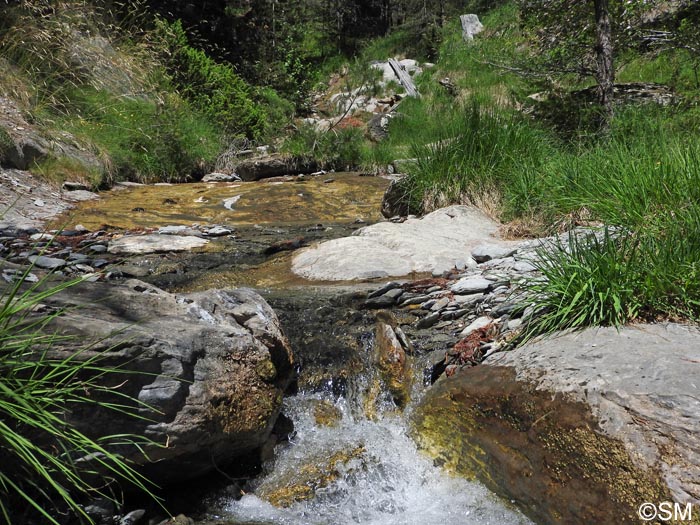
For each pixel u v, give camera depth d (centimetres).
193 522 266
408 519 280
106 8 1391
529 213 598
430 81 2034
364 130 1558
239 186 1038
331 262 529
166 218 780
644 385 258
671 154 497
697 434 230
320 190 984
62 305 283
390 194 757
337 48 3059
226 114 1443
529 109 946
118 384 254
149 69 1343
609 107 816
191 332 286
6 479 223
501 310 391
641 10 923
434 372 355
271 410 300
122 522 252
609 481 240
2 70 988
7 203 728
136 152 1134
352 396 353
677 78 1080
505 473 280
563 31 933
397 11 3516
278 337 332
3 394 229
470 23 2394
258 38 2181
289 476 301
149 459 258
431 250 541
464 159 703
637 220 424
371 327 400
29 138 874
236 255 591
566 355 298
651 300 327
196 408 268
